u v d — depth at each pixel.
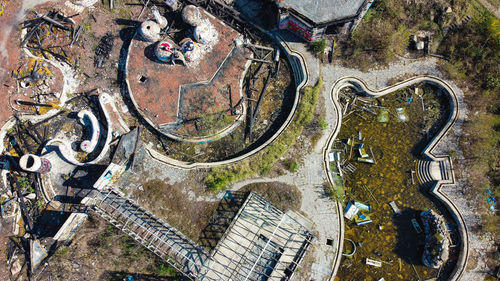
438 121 23.22
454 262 21.53
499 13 23.16
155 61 23.39
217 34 23.64
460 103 22.83
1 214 21.92
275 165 22.44
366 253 21.94
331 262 21.23
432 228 21.33
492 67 22.70
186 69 23.30
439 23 23.34
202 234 21.66
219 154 23.30
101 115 23.28
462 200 21.94
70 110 23.42
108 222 21.83
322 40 23.06
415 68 23.30
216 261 20.27
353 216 22.22
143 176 22.45
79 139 23.14
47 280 21.11
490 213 21.83
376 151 23.00
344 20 20.17
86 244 21.66
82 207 21.78
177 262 20.77
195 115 23.05
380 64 23.41
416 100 23.53
